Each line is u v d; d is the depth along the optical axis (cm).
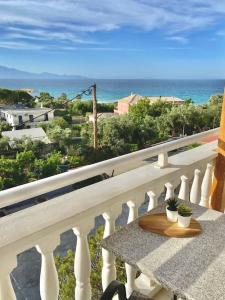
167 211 145
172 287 102
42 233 111
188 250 122
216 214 154
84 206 130
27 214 120
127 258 117
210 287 102
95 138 907
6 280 105
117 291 117
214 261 115
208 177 234
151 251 121
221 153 236
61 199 136
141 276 177
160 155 189
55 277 124
